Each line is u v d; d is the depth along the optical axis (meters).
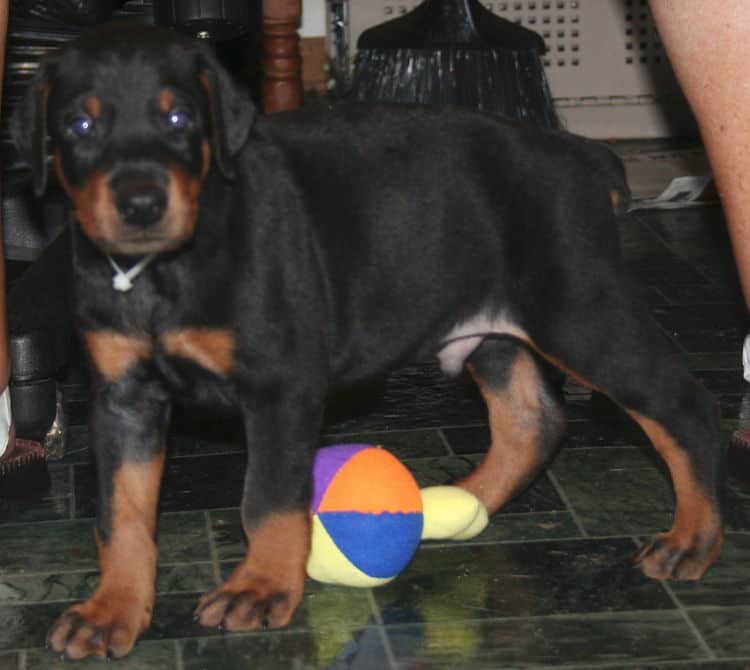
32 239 5.64
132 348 3.43
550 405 4.11
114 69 3.22
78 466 4.49
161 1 5.06
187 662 3.29
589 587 3.64
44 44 5.16
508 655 3.31
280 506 3.41
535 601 3.57
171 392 3.55
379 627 3.44
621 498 4.19
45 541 3.96
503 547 3.88
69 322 4.56
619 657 3.30
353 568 3.52
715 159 4.10
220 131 3.31
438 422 4.84
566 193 3.67
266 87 7.12
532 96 7.07
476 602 3.56
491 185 3.70
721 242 6.88
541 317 3.70
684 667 3.25
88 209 3.19
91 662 3.29
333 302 3.57
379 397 5.07
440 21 7.07
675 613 3.50
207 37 5.05
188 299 3.34
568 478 4.33
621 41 8.89
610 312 3.65
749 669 3.24
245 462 4.50
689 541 3.69
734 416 4.80
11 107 5.24
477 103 7.04
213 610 3.41
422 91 7.07
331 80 8.80
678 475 3.73
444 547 3.87
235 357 3.37
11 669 3.27
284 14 6.99
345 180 3.60
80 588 3.68
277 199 3.46
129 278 3.34
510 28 7.13
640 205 7.49
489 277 3.76
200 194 3.34
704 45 3.95
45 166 3.37
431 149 3.69
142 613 3.39
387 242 3.63
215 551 3.88
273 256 3.40
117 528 3.46
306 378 3.42
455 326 3.82
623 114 9.02
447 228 3.69
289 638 3.38
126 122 3.21
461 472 4.40
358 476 3.53
